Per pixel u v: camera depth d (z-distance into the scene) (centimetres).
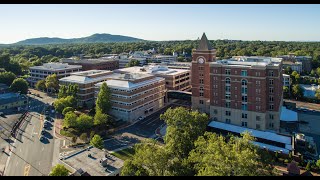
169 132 9512
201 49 15200
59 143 11738
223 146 7344
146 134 12900
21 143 11700
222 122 13700
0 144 11531
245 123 13075
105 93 14462
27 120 14662
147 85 15938
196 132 9612
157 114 15975
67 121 12712
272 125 12788
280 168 9669
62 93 16562
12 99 17738
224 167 6706
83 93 17062
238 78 12938
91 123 12750
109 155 8762
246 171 6575
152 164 7575
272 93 12562
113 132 13062
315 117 15375
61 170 7300
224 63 13775
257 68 12344
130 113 14600
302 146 11212
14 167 9669
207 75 15225
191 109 16050
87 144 11575
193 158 7662
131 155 10569
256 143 11475
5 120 14525
